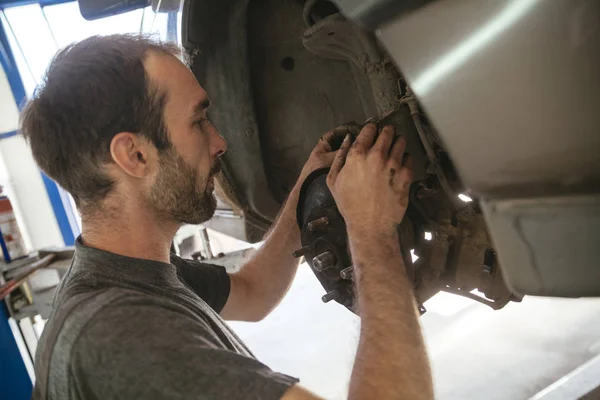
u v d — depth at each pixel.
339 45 0.97
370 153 0.66
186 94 0.74
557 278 0.44
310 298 2.69
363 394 0.53
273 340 2.29
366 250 0.63
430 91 0.45
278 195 1.36
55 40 3.55
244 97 1.22
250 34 1.22
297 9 1.24
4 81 3.45
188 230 2.09
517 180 0.43
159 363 0.53
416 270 0.75
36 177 3.56
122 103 0.66
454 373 1.87
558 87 0.39
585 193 0.41
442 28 0.42
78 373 0.55
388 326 0.58
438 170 0.72
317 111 1.29
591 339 1.95
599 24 0.36
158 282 0.69
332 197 0.77
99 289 0.63
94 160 0.67
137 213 0.71
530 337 2.02
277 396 0.51
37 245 3.62
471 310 2.32
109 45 0.69
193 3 1.11
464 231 0.75
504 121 0.42
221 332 0.71
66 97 0.66
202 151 0.76
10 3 3.43
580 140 0.39
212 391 0.51
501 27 0.39
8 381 1.70
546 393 1.44
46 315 1.82
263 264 1.04
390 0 0.43
